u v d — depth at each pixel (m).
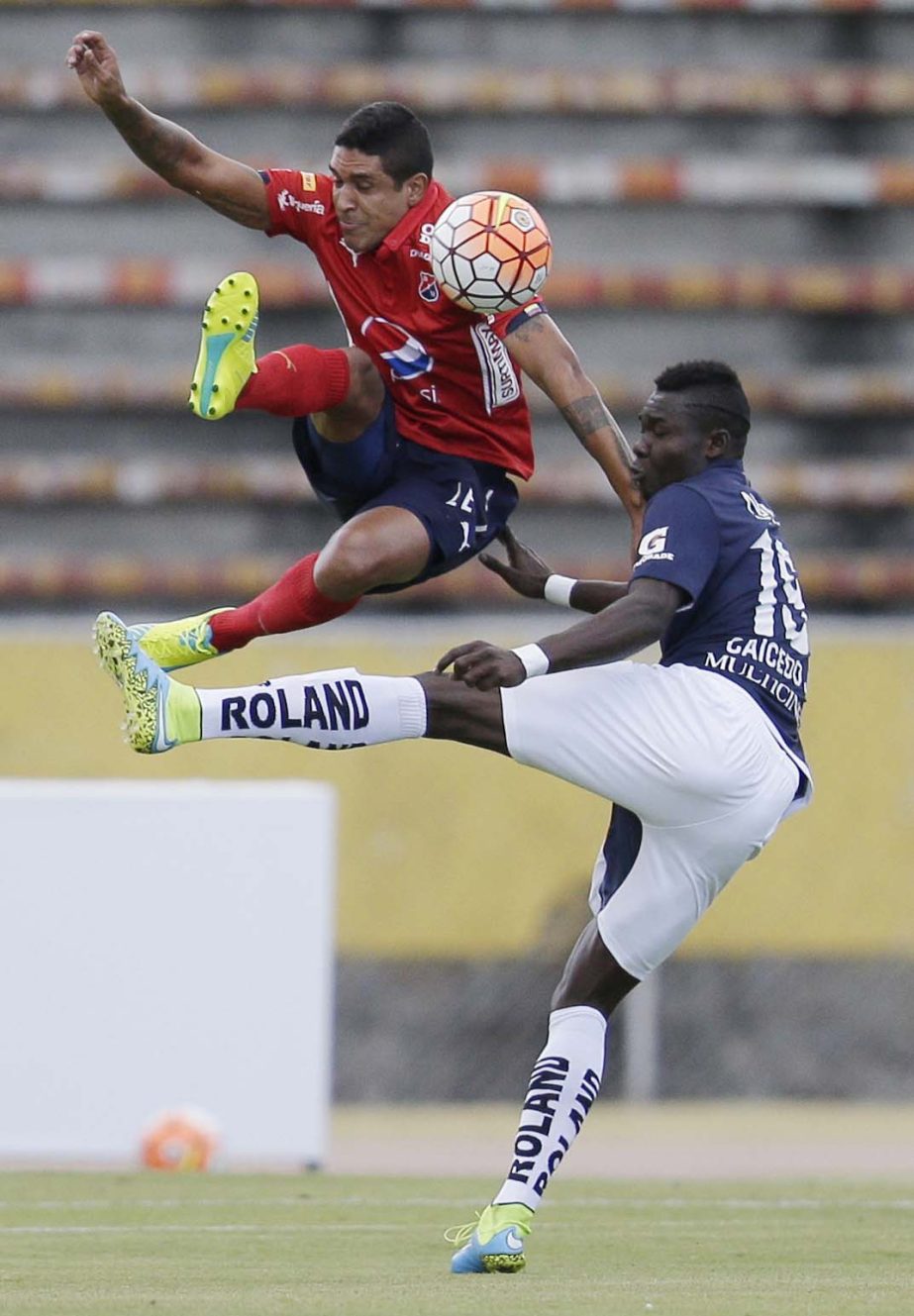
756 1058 38.44
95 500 47.31
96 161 49.91
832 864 38.62
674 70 51.62
